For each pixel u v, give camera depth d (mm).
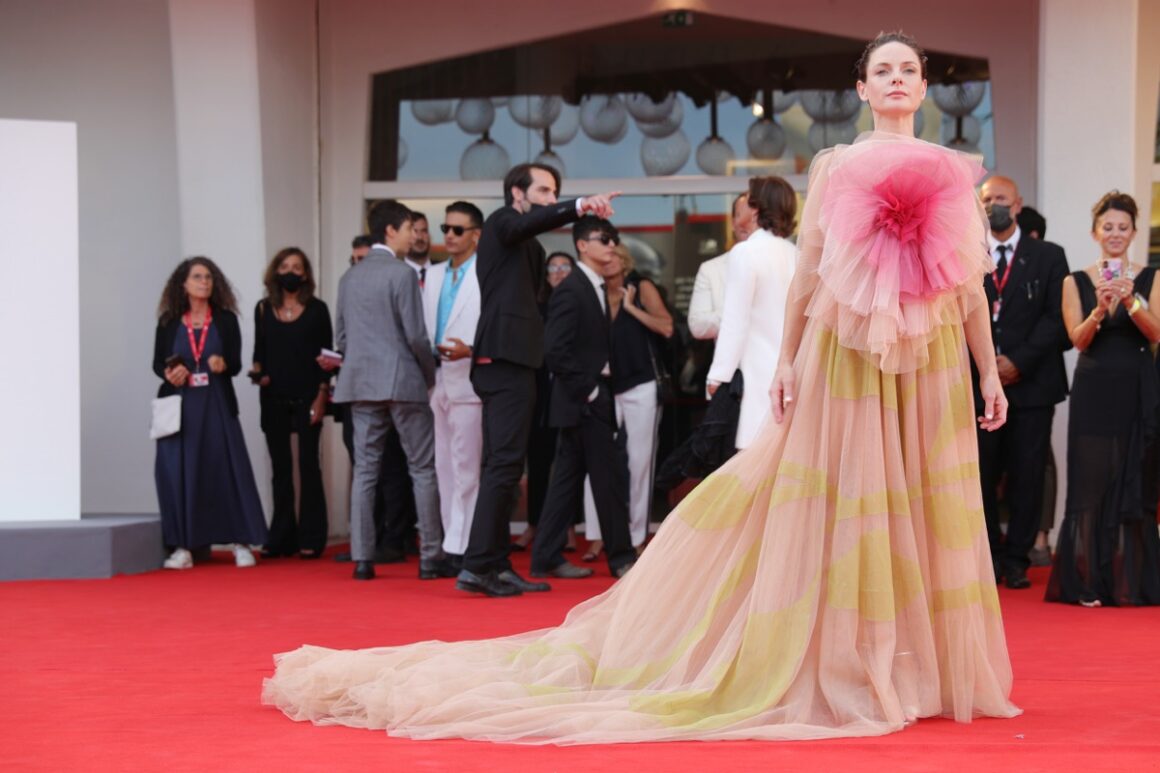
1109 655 5117
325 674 3852
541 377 10062
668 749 3312
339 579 8109
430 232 11305
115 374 10680
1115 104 8789
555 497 8148
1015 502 7793
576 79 11203
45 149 8344
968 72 10648
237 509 9000
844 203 3814
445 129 11289
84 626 5953
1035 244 7809
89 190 10719
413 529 9914
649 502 8641
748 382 6398
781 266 6430
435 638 5566
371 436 7953
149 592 7359
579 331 7883
